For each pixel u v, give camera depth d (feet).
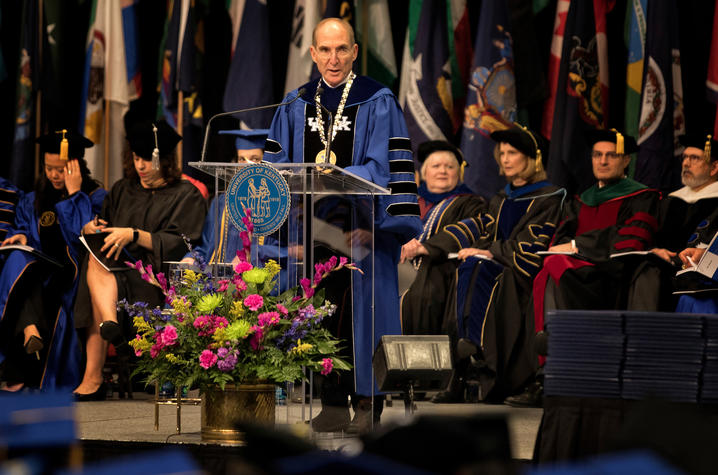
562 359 14.94
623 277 33.04
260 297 19.13
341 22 23.00
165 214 35.19
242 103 44.88
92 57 46.91
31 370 35.42
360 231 20.07
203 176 47.32
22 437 5.47
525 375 34.71
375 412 21.34
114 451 20.03
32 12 46.78
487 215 38.45
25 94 46.60
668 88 40.06
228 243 20.74
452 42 44.34
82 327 33.96
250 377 19.24
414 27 43.88
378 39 46.03
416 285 36.96
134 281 33.88
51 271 35.55
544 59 45.88
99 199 37.24
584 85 41.73
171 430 23.22
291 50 45.50
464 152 42.11
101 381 34.53
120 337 33.65
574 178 42.68
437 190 40.29
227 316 19.84
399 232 21.95
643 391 14.51
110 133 47.73
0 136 49.08
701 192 35.09
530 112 45.27
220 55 49.26
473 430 5.57
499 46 42.27
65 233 35.83
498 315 35.17
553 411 15.02
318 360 19.31
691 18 42.52
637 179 40.22
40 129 48.06
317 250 19.16
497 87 42.11
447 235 37.47
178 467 4.45
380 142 22.07
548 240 36.17
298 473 4.60
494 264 35.73
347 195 19.63
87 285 34.01
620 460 4.33
